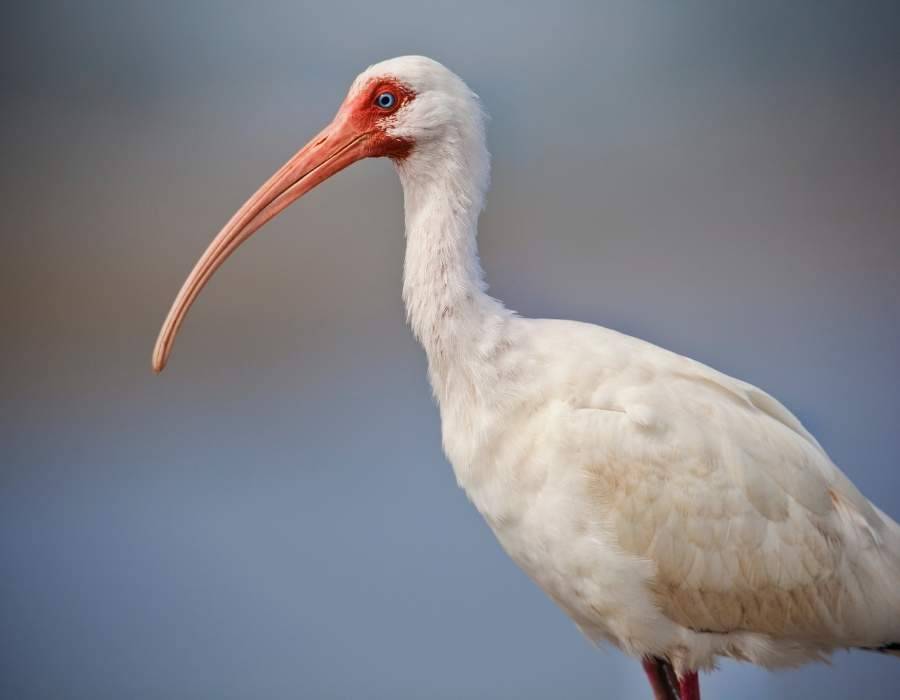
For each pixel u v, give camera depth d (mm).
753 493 7750
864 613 7941
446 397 8016
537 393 7797
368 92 8242
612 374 7887
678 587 7758
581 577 7797
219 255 8727
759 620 7891
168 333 8844
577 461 7660
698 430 7781
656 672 8156
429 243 8047
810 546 7828
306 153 8508
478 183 8156
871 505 8164
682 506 7672
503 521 7902
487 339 7883
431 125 8086
